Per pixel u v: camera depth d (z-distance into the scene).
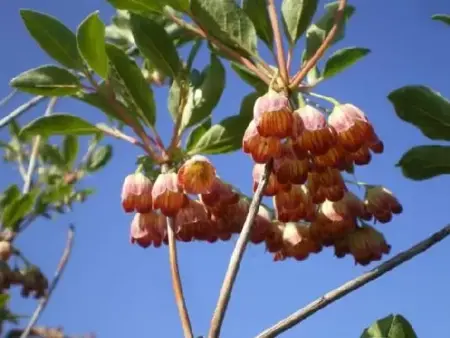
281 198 0.18
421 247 0.15
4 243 0.37
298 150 0.16
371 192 0.20
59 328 0.37
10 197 0.37
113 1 0.20
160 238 0.19
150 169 0.20
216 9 0.19
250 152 0.16
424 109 0.18
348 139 0.17
